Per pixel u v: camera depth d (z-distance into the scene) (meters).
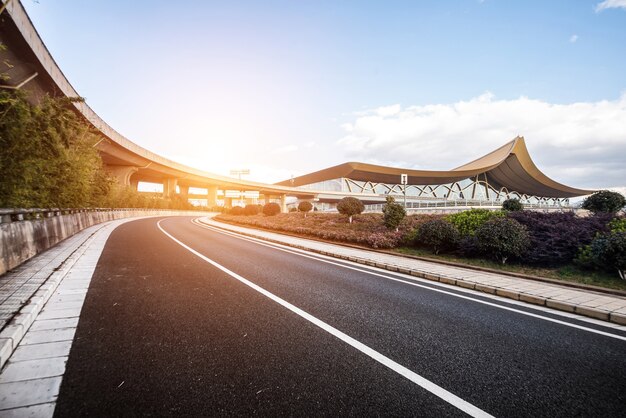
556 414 2.10
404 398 2.24
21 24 13.98
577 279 6.38
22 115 5.86
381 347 3.11
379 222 17.50
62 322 3.54
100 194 19.81
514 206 15.55
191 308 4.14
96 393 2.21
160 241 11.84
